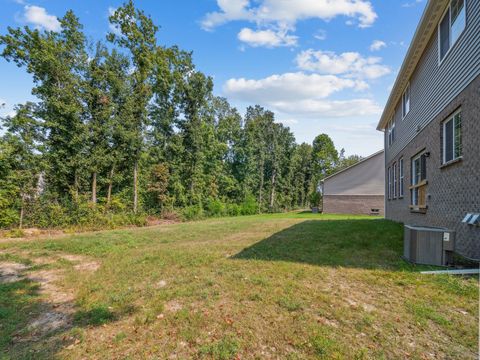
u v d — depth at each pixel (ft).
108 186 60.34
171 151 73.97
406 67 28.60
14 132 47.47
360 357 7.36
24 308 11.98
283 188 127.34
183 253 20.61
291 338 8.40
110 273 16.60
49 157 49.88
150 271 16.40
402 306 10.05
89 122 54.90
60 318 10.93
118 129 57.31
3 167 43.86
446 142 20.39
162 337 8.96
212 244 24.45
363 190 81.41
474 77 15.62
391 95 36.06
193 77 76.54
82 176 54.75
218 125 100.22
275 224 41.42
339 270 14.52
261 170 115.55
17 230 38.34
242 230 34.86
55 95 50.57
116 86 58.03
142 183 67.41
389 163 46.39
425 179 24.84
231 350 7.98
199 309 10.67
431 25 22.17
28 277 16.74
